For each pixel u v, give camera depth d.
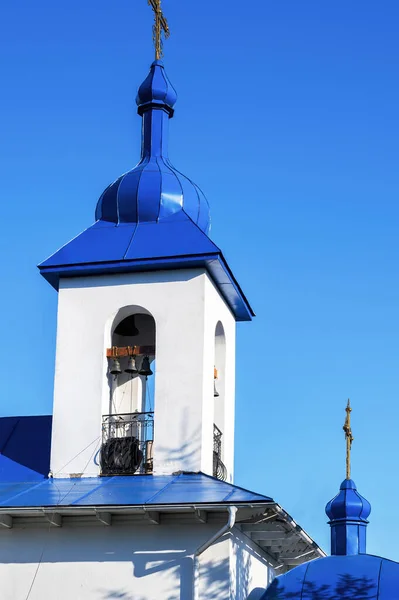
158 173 36.53
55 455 33.59
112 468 33.25
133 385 35.62
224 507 29.52
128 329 36.34
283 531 32.00
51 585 30.80
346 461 34.84
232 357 37.06
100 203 36.56
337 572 30.95
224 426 35.84
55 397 34.19
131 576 30.50
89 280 35.19
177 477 32.53
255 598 32.81
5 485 32.59
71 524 31.17
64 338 34.75
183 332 34.12
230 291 36.03
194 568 30.11
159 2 39.09
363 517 34.00
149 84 37.97
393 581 30.50
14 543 31.23
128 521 30.88
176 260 34.34
